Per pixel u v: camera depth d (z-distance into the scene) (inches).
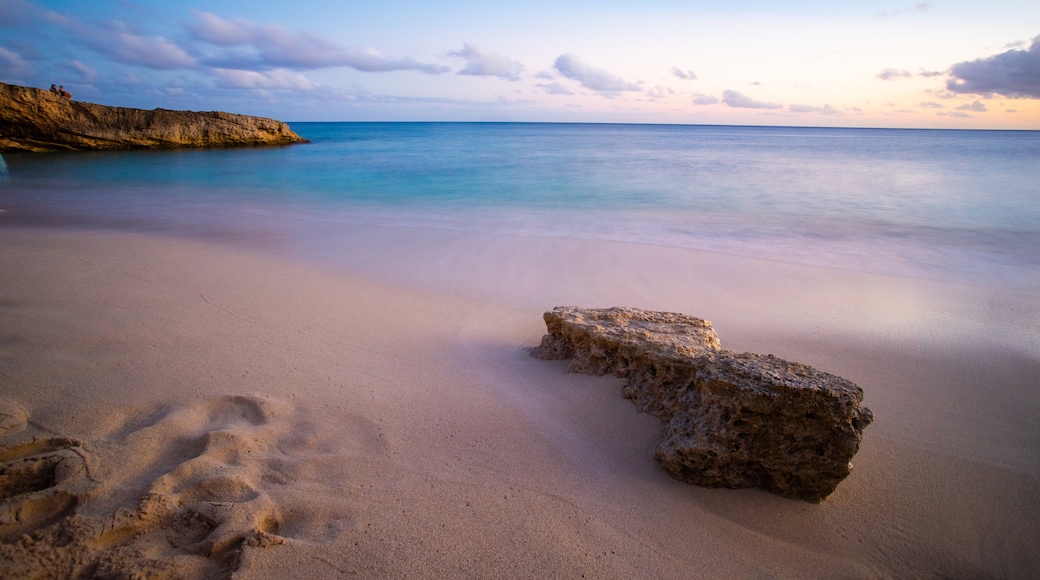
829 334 235.3
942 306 275.4
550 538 113.8
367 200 638.5
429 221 508.7
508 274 322.7
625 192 703.1
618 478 134.6
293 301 261.4
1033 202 625.9
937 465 145.3
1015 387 188.2
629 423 155.6
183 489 118.0
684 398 148.7
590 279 314.5
